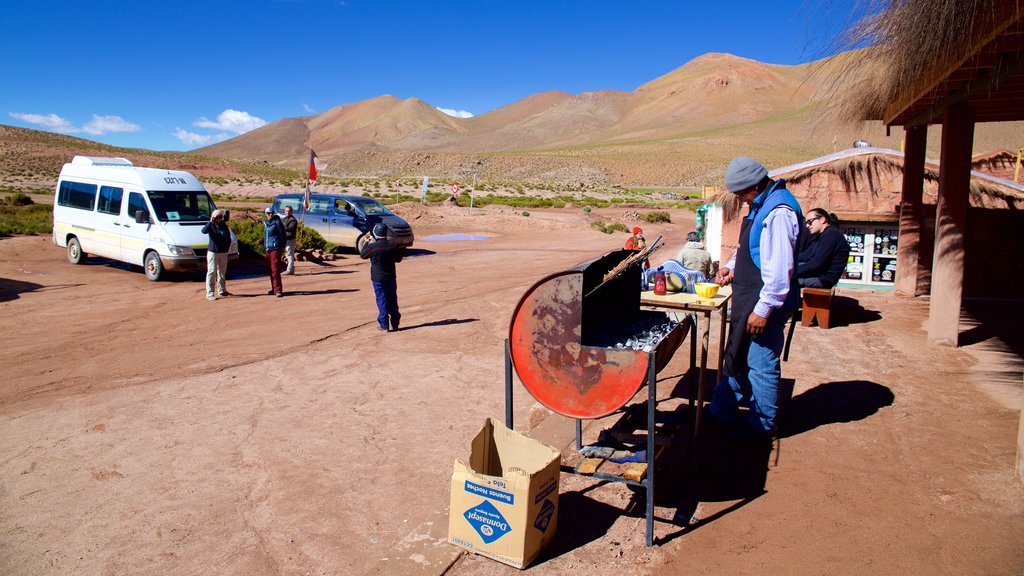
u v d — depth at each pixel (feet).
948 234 25.61
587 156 602.85
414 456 16.67
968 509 12.97
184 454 16.98
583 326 13.76
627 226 123.85
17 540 12.85
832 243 28.86
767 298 14.33
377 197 197.67
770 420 15.85
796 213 14.47
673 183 472.85
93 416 19.99
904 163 37.50
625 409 17.33
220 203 149.48
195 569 11.77
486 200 193.57
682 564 11.46
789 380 21.91
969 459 15.28
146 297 42.52
